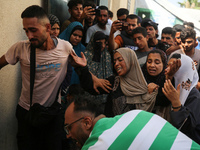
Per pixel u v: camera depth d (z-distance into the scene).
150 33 4.20
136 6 9.12
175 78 2.60
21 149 2.75
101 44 3.48
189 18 8.98
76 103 1.81
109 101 2.79
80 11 4.08
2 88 2.93
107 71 3.51
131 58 2.69
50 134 2.76
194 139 2.44
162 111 2.59
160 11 9.04
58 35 3.82
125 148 1.46
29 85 2.63
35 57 2.54
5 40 2.93
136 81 2.67
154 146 1.46
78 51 3.72
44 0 4.01
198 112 2.48
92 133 1.60
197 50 3.81
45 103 2.66
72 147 2.56
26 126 2.73
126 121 1.59
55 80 2.62
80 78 2.65
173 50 3.88
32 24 2.36
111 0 7.41
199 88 3.45
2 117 2.98
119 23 3.56
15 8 3.12
